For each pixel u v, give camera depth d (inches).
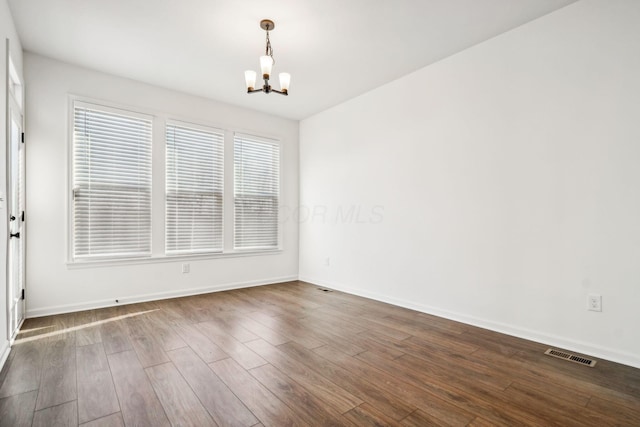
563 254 96.3
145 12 98.0
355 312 133.1
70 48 118.4
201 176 164.4
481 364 85.5
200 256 163.2
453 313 123.4
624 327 85.8
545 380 77.1
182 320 120.6
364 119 161.2
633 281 84.5
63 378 76.5
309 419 61.6
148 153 148.0
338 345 98.0
